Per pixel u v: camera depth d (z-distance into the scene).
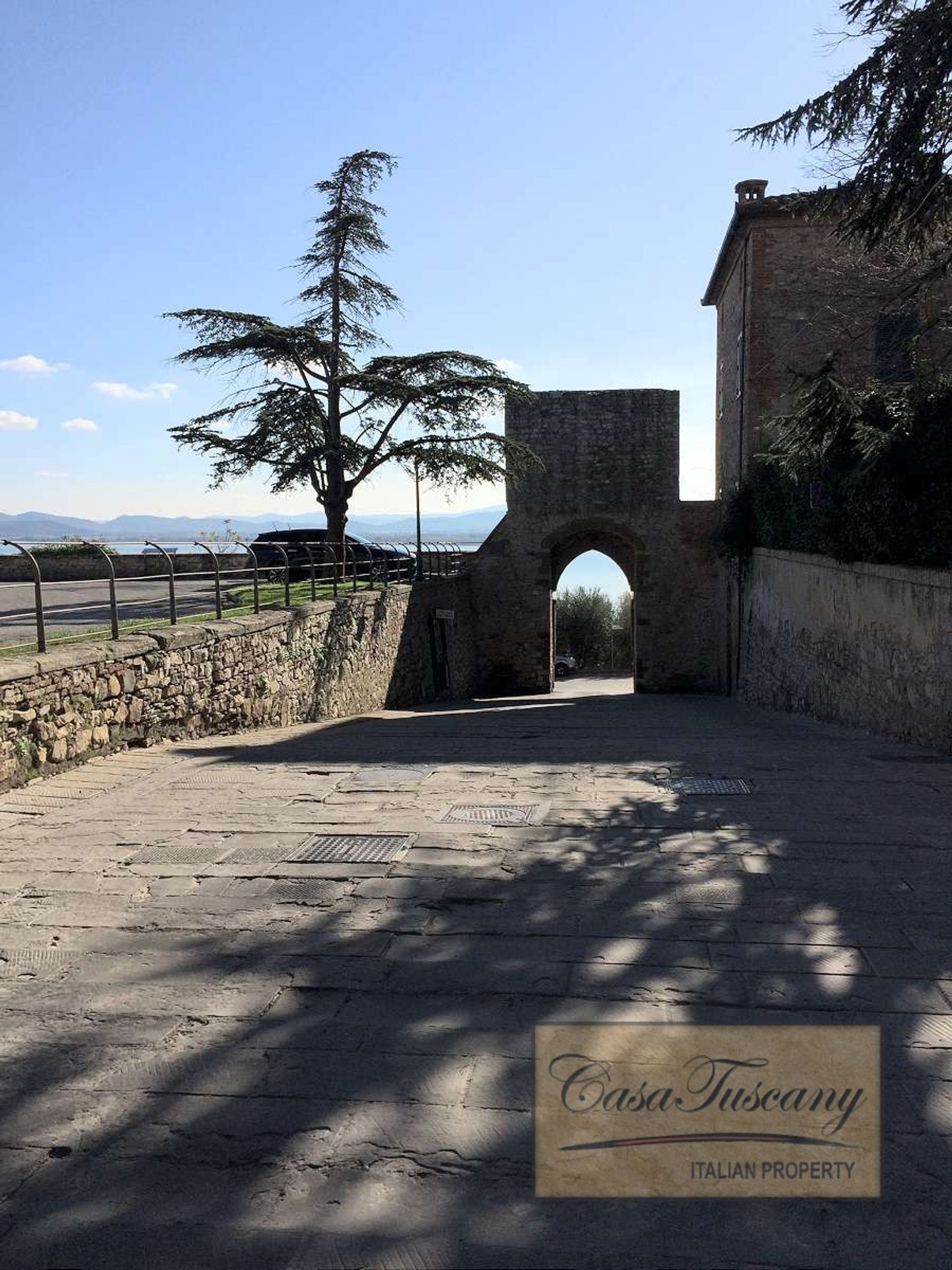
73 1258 2.34
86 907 4.75
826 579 14.10
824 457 11.05
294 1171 2.63
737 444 22.89
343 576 20.47
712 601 28.48
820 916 4.39
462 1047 3.27
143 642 9.75
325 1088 3.04
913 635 10.14
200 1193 2.56
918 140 8.70
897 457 9.86
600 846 5.62
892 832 5.84
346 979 3.83
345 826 6.23
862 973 3.76
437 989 3.71
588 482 28.77
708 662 28.61
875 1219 2.40
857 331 14.64
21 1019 3.57
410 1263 2.29
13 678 7.51
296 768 8.56
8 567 23.39
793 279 20.62
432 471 21.11
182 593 19.47
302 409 20.30
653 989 3.66
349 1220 2.44
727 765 8.41
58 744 8.17
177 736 10.52
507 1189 2.53
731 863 5.23
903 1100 2.89
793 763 8.47
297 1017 3.53
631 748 10.07
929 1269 2.24
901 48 8.13
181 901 4.80
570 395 28.67
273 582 17.20
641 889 4.81
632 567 32.53
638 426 28.52
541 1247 2.32
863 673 12.14
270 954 4.11
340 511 21.17
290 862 5.41
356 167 20.73
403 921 4.45
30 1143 2.80
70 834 6.17
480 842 5.75
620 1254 2.30
